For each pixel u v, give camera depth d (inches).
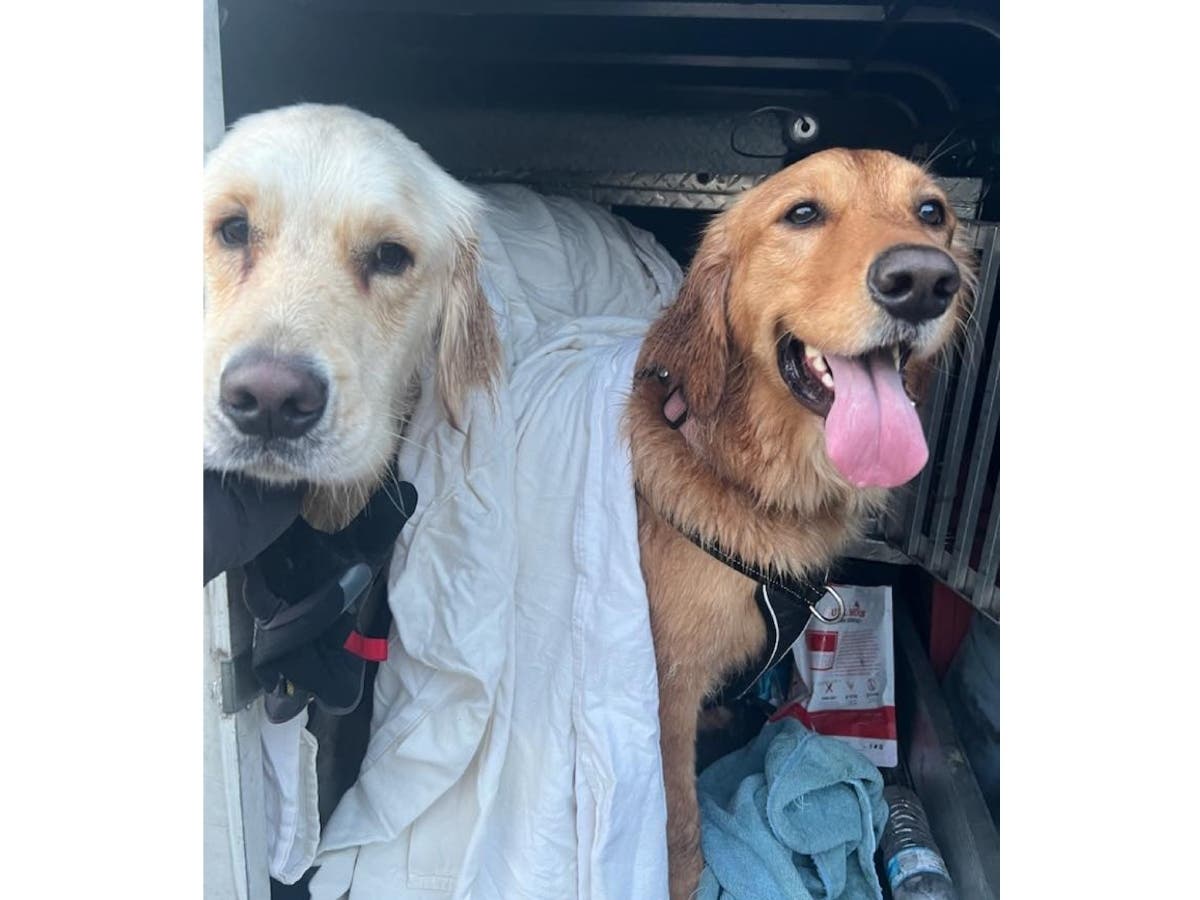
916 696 28.5
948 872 23.9
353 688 19.1
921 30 31.2
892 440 19.4
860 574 32.9
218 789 17.8
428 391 21.2
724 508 21.8
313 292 17.2
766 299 21.0
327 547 18.9
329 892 20.5
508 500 21.4
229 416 16.4
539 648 21.2
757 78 36.3
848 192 20.4
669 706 22.9
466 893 19.7
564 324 27.6
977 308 26.3
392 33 34.0
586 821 19.9
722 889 22.7
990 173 31.3
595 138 36.6
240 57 30.0
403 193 19.1
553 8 31.3
